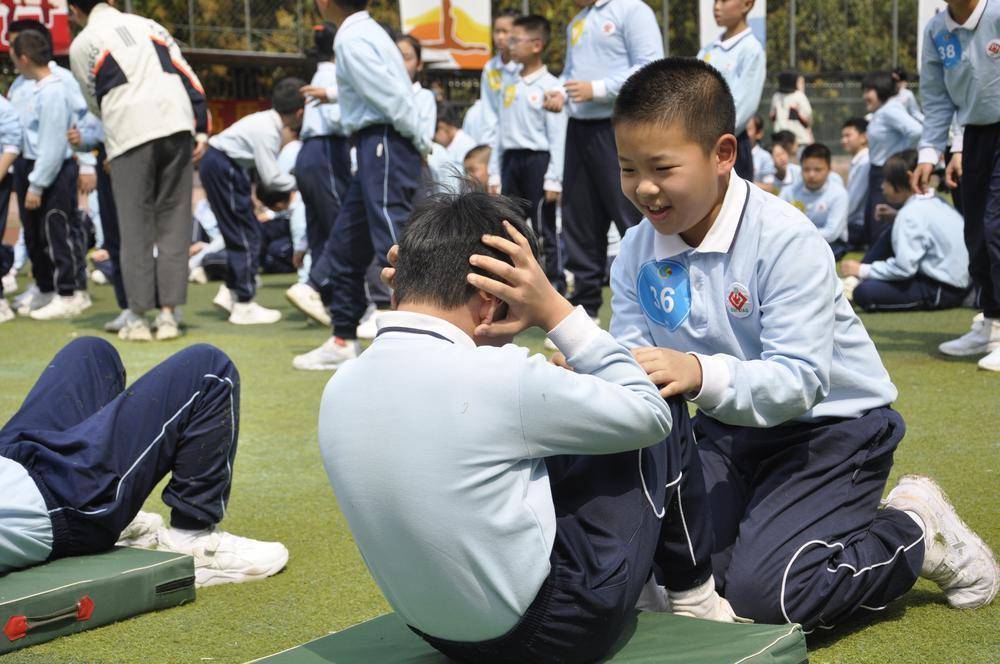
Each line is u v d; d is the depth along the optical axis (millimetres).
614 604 1619
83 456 2232
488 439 1509
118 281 6352
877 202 8820
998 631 2070
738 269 2045
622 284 2266
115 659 2041
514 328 1624
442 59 12711
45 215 6957
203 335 6223
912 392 4176
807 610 1959
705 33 11961
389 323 1591
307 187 6145
